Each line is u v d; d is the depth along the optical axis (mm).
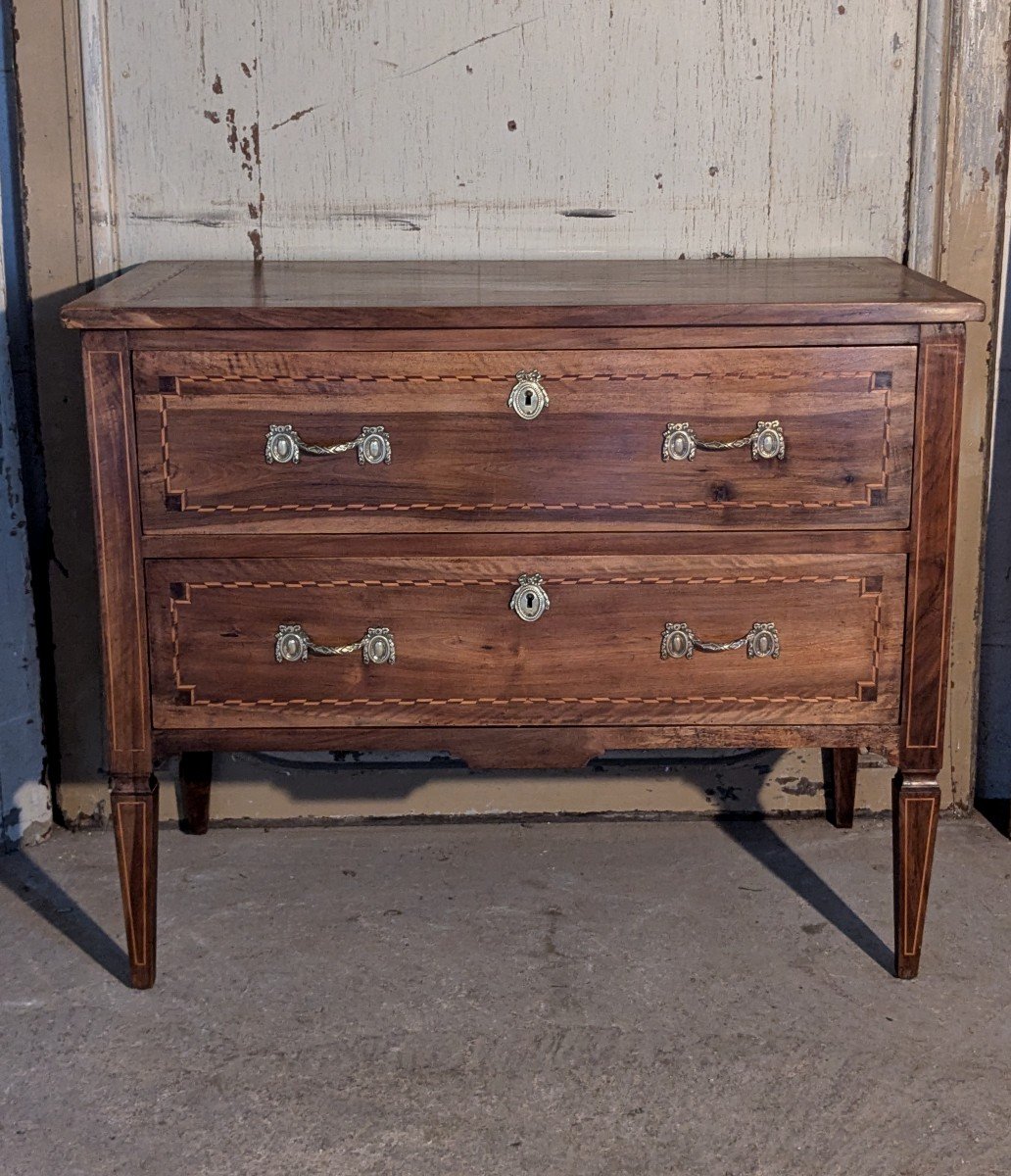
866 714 2127
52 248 2543
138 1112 1918
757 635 2092
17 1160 1827
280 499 2041
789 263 2514
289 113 2520
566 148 2535
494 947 2312
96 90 2486
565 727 2129
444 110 2520
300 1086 1969
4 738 2623
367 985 2209
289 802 2754
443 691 2113
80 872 2584
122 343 1987
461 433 2021
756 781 2754
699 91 2514
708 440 2027
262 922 2395
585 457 2031
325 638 2094
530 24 2484
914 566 2070
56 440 2604
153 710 2111
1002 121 2520
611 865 2586
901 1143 1849
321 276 2336
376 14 2479
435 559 2066
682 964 2258
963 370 2027
